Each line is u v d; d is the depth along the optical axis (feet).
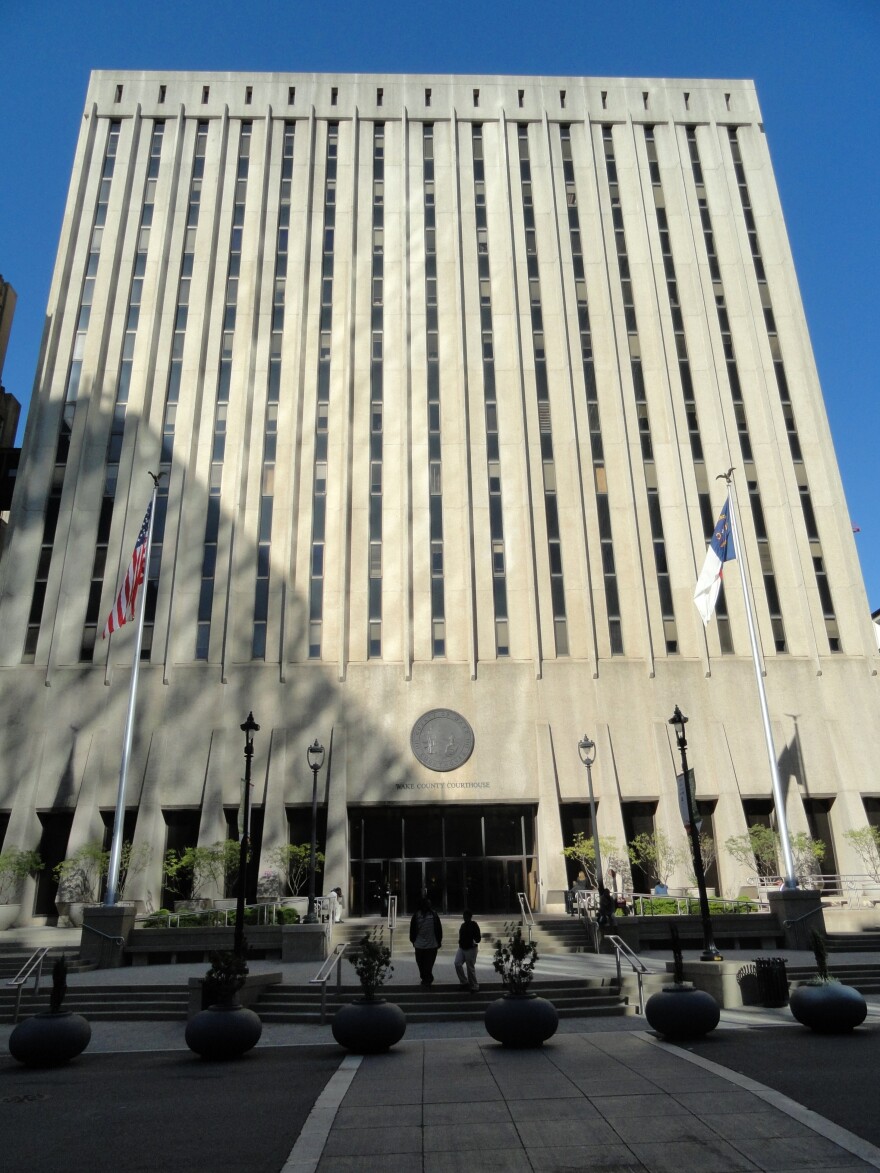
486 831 115.55
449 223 146.10
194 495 127.85
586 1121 26.25
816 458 134.72
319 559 126.21
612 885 93.25
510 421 134.51
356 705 118.62
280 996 54.54
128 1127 26.99
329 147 151.84
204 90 153.28
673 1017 39.60
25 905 105.81
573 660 122.21
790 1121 25.67
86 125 148.66
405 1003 51.83
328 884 107.76
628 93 156.35
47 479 128.98
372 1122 26.68
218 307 139.13
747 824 115.65
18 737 114.93
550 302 141.49
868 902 102.99
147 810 110.42
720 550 92.32
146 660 119.55
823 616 126.11
